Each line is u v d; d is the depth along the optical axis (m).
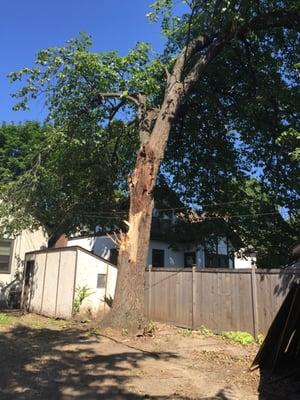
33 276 19.23
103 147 19.31
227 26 14.97
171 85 14.50
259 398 7.03
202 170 20.80
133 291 12.77
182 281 14.16
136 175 13.59
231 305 12.38
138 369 8.52
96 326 13.09
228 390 7.39
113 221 20.38
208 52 15.13
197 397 6.96
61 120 17.77
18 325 14.02
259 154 20.14
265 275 11.58
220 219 20.41
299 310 7.86
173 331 12.86
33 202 18.78
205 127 20.11
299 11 15.06
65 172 19.44
